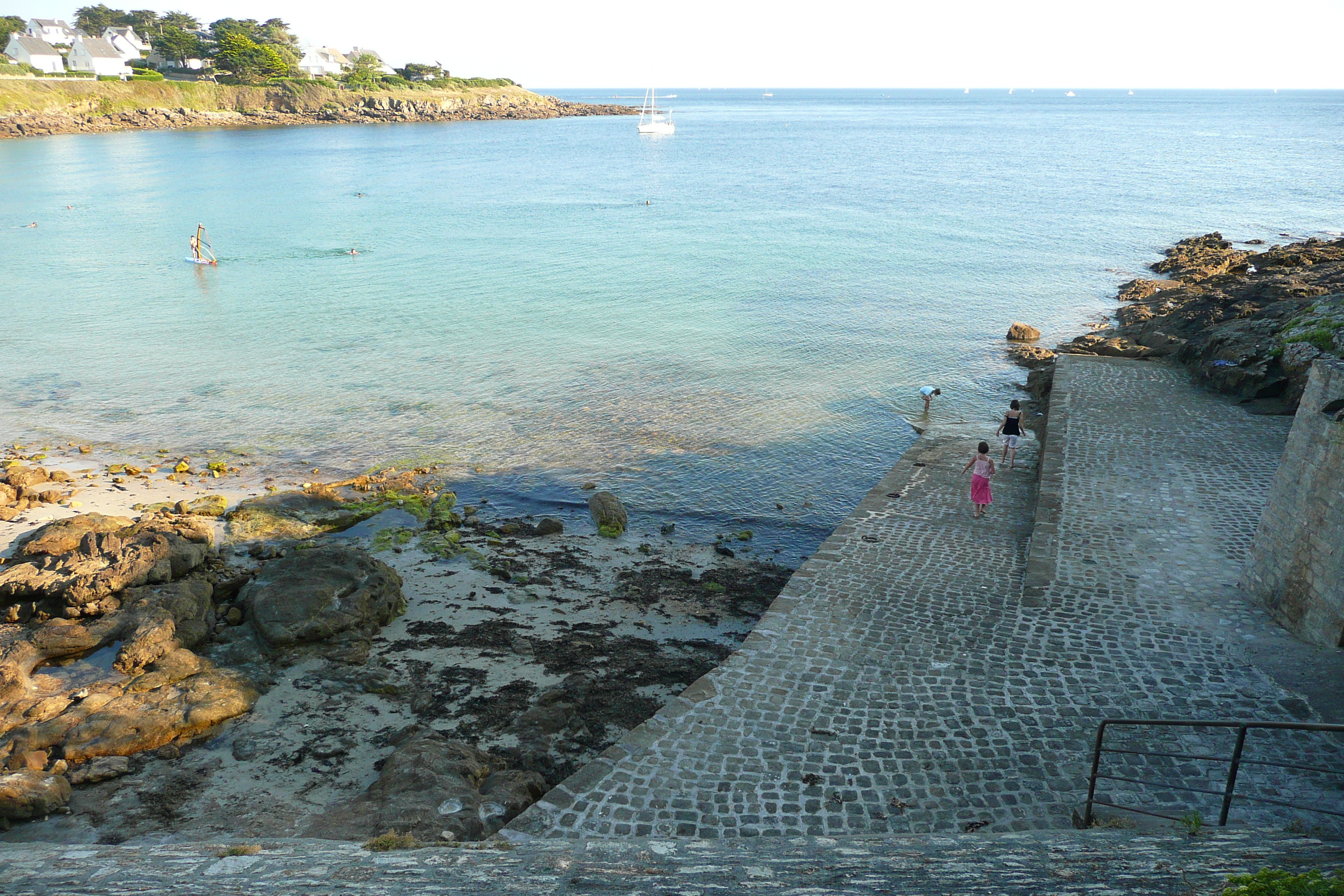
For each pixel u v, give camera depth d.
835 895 5.79
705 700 10.39
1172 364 24.52
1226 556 13.48
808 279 43.72
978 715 9.93
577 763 11.19
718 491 20.69
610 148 132.00
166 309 38.12
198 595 14.86
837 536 15.45
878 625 12.06
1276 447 18.02
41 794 10.16
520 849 7.52
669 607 15.66
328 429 24.75
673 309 38.12
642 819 8.48
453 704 12.58
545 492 20.69
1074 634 11.52
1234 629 11.44
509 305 38.91
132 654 13.12
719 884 6.12
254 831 9.84
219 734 11.85
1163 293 38.00
